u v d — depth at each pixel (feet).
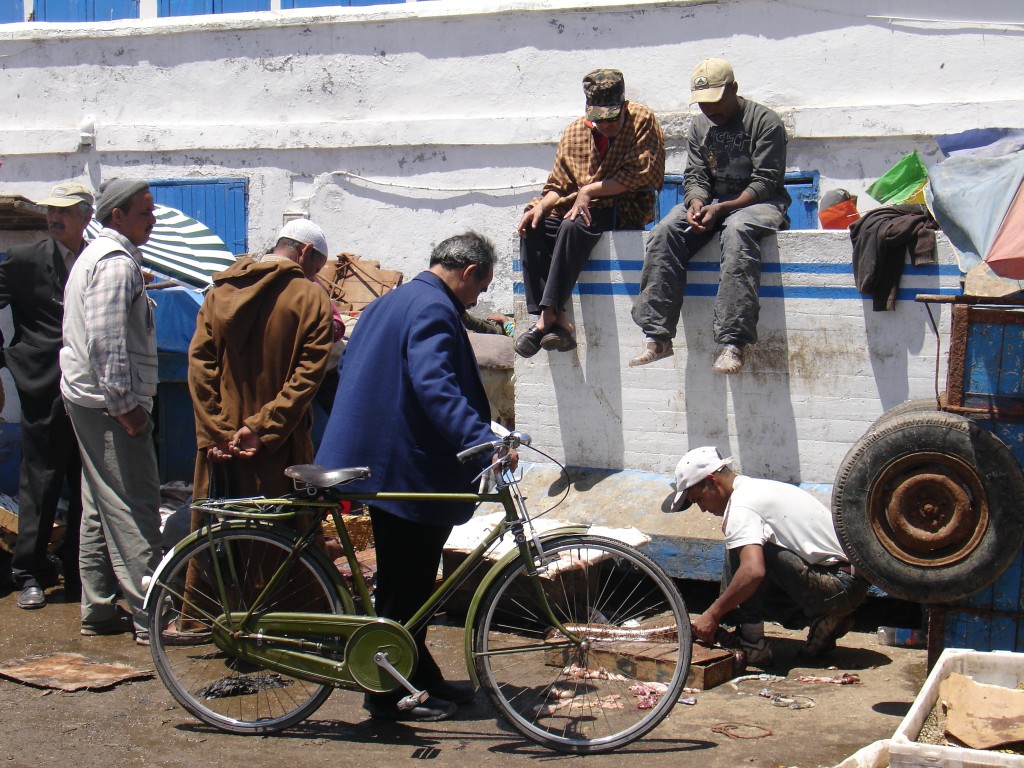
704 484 15.78
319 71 30.63
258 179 31.22
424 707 14.15
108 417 16.78
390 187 30.14
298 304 15.81
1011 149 18.66
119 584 17.80
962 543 13.87
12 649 16.92
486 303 29.35
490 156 29.19
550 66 28.53
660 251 19.24
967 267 13.15
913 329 18.44
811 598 15.43
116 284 16.35
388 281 27.30
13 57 33.19
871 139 25.82
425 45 29.60
